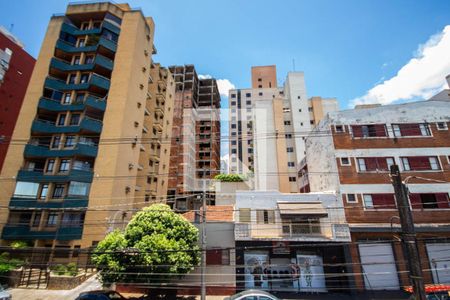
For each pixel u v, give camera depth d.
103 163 26.58
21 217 24.70
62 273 18.97
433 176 20.78
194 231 17.70
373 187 20.88
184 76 63.22
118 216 25.77
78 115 29.03
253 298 12.27
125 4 35.78
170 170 50.38
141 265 15.07
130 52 31.53
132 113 30.41
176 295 17.86
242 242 19.66
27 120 27.95
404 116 22.70
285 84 57.28
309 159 29.59
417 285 7.88
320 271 19.09
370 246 19.17
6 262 19.83
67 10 32.88
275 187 42.25
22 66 38.25
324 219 20.16
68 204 24.47
